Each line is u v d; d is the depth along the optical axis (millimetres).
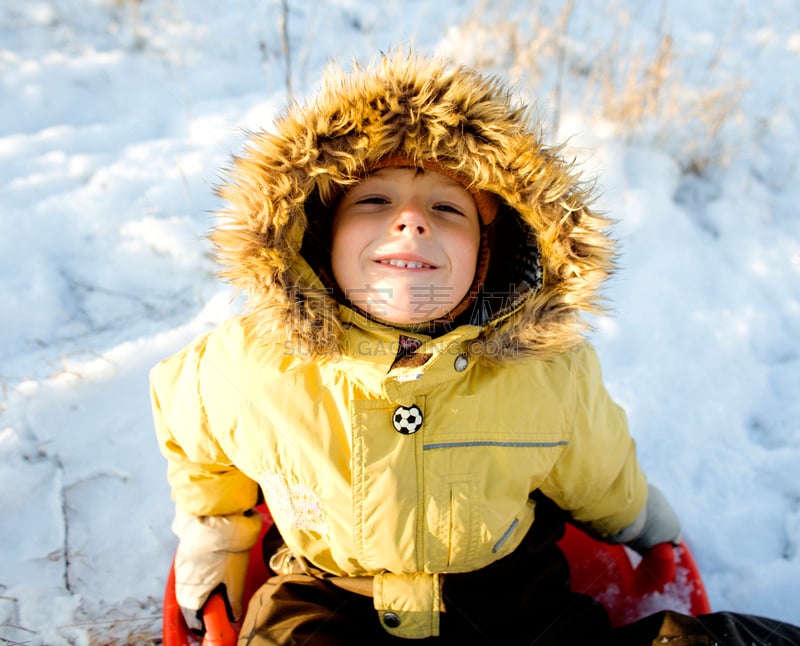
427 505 1304
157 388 1462
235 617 1519
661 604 1610
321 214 1349
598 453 1450
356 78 1206
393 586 1361
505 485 1352
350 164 1215
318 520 1345
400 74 1202
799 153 3020
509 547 1413
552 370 1416
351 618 1399
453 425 1320
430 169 1282
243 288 1252
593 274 1256
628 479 1526
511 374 1376
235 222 1202
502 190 1285
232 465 1472
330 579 1423
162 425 1474
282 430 1315
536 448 1360
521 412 1356
